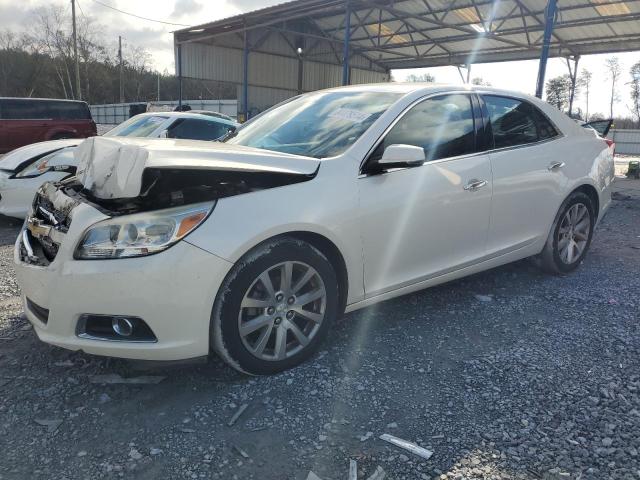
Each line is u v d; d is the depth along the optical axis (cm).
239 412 259
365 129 333
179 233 254
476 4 1795
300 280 293
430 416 258
